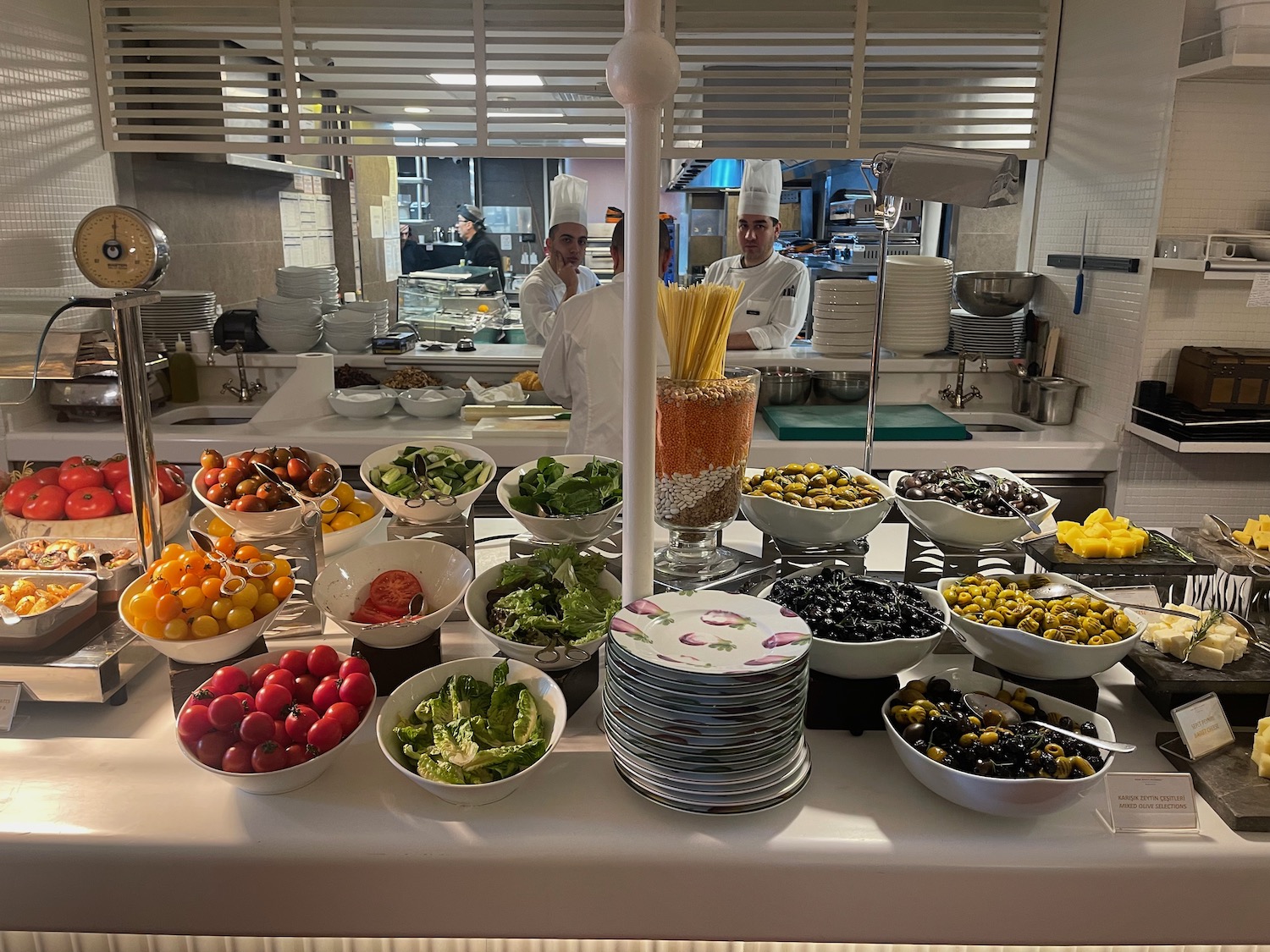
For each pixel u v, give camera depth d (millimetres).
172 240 3668
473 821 1000
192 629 1149
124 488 1534
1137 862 962
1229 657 1225
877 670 1134
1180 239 2592
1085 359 3158
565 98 4855
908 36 3395
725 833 981
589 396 2693
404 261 7000
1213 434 2598
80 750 1129
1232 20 2377
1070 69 3189
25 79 2846
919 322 3463
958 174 1358
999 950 1103
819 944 1103
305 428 3127
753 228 3939
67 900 981
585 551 1456
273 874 971
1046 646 1130
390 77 4270
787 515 1378
